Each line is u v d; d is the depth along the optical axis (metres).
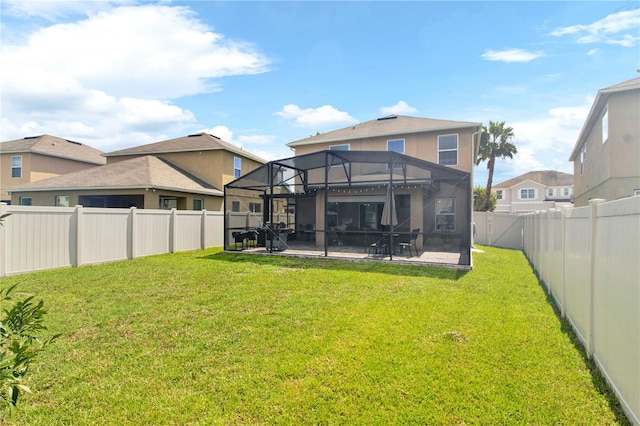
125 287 7.07
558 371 3.48
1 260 7.87
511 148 27.83
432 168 11.96
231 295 6.42
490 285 7.30
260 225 18.53
